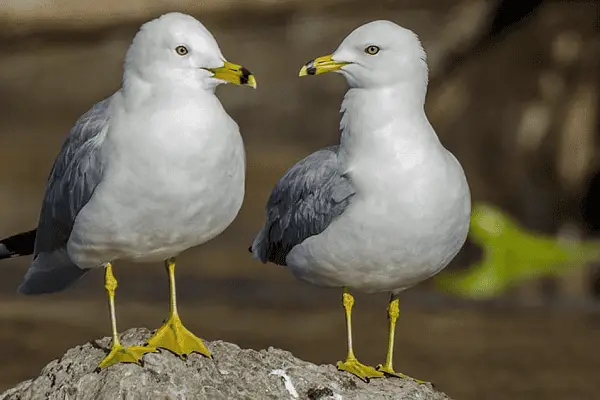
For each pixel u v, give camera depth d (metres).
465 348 14.16
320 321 15.21
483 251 18.11
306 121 25.67
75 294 16.47
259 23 21.92
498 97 19.83
